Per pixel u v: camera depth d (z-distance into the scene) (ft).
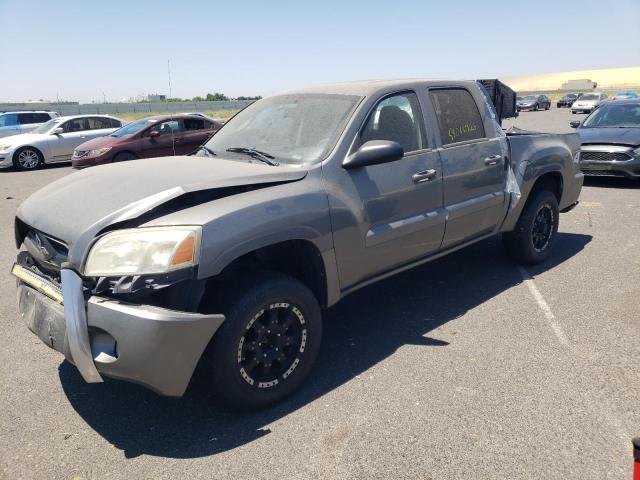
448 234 14.05
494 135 15.40
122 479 8.52
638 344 12.30
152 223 9.14
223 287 9.78
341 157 11.43
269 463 8.76
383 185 12.01
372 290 16.31
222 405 10.03
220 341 9.35
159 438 9.53
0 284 17.81
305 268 11.37
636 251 19.31
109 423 10.03
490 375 11.15
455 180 13.84
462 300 15.26
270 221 9.86
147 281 8.64
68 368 12.17
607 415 9.67
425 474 8.35
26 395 11.04
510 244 17.42
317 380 11.25
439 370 11.43
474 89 15.38
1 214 29.73
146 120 45.14
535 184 17.47
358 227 11.48
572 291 15.65
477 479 8.20
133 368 8.68
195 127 45.52
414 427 9.50
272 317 10.12
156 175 10.78
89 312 8.79
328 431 9.52
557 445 8.90
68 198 10.50
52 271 10.15
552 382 10.80
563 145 18.24
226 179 10.00
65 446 9.37
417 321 13.98
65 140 53.57
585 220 24.25
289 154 11.84
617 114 34.55
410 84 13.50
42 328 9.54
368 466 8.58
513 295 15.48
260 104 14.46
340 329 13.70
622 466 8.38
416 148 13.14
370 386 10.92
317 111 12.57
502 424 9.49
